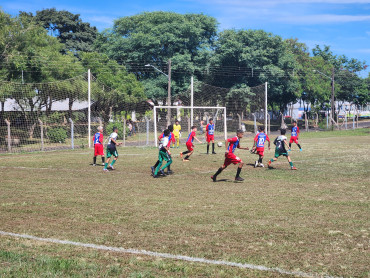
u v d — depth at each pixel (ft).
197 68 170.50
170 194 34.63
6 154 79.41
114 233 23.07
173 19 176.86
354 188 37.11
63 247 20.62
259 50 174.81
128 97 149.79
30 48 115.34
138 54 168.45
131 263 18.35
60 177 44.86
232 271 17.34
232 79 178.60
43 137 98.37
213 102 176.96
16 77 114.52
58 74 124.88
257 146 53.16
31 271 17.40
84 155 73.41
